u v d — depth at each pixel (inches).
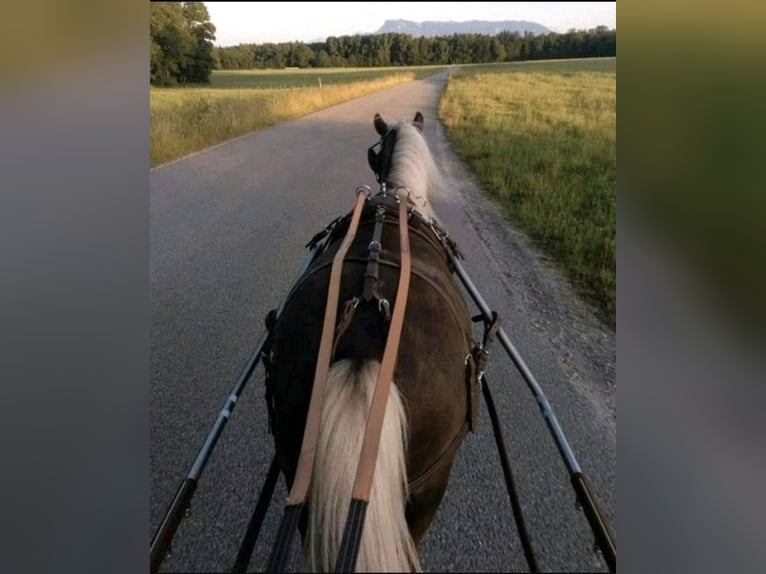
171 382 90.4
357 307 44.3
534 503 68.7
